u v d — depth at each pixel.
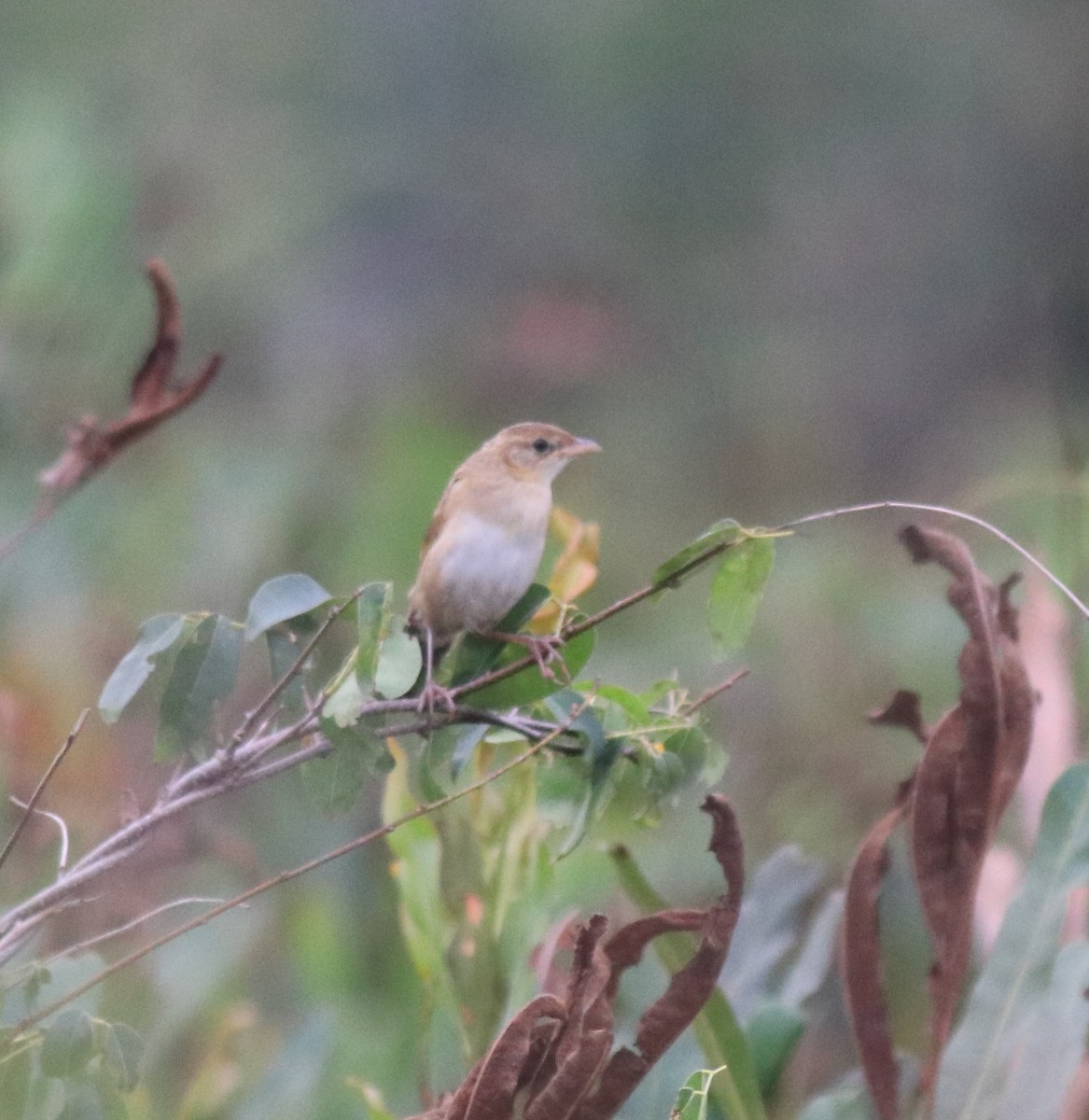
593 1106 4.66
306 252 21.94
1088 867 5.47
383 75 25.38
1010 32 25.64
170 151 19.61
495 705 5.24
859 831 10.67
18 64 22.89
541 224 25.38
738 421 23.48
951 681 12.48
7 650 10.24
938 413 24.03
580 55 26.02
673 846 10.49
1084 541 8.04
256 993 9.12
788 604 13.20
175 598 12.48
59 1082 4.63
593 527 6.00
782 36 25.86
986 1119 5.27
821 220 25.75
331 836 9.86
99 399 11.76
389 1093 8.34
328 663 5.68
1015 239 25.20
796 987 6.14
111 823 8.44
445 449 13.34
